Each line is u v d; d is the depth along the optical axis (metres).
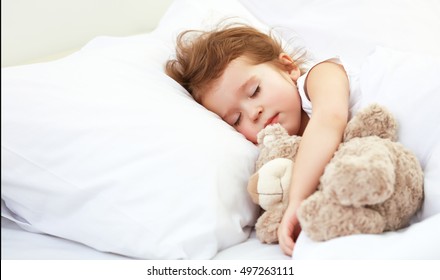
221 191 0.77
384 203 0.69
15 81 0.82
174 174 0.76
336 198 0.65
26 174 0.78
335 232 0.65
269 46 1.09
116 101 0.83
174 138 0.80
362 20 1.33
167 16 1.34
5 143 0.78
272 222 0.76
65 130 0.78
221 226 0.74
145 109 0.83
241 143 0.87
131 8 1.53
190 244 0.73
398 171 0.71
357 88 0.96
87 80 0.86
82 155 0.77
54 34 1.33
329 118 0.83
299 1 1.44
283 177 0.78
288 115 0.97
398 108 0.84
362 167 0.63
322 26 1.36
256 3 1.48
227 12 1.33
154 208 0.75
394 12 1.33
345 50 1.33
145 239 0.74
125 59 1.01
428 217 0.74
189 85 1.06
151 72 1.02
